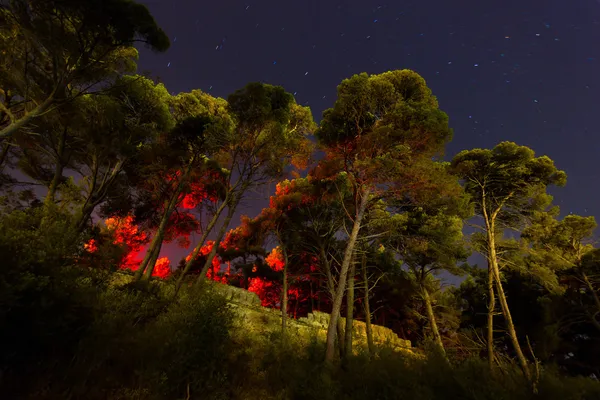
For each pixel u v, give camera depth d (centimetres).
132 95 1441
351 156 1316
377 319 2948
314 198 1842
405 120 1170
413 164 1141
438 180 1140
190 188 1886
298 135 1803
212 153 1723
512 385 674
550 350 1820
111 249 745
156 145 1614
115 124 1386
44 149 1308
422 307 2656
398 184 1184
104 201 1642
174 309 701
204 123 1639
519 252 1673
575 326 2072
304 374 670
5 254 434
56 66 940
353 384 648
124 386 476
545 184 1667
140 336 593
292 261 2252
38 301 436
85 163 1539
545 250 1820
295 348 1018
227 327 639
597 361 1867
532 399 621
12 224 569
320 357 872
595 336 1998
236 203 1531
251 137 1644
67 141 1440
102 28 908
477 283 2675
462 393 604
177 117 1900
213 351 566
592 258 1738
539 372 735
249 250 2308
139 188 1841
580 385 622
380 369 651
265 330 1455
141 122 1538
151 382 482
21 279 420
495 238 1703
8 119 1199
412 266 2022
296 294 3003
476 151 1675
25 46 956
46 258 492
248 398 584
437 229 1617
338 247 1875
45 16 869
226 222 1458
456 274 1938
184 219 2022
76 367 459
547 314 1895
